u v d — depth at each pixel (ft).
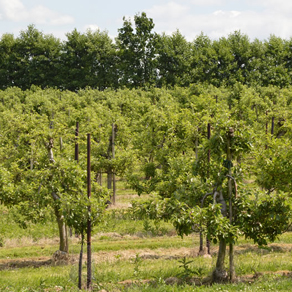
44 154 90.22
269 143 77.56
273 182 75.31
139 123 184.55
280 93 248.32
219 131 65.21
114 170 150.61
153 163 136.67
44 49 411.95
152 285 64.34
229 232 62.44
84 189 82.48
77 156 97.04
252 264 74.49
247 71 371.35
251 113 183.93
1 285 65.46
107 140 155.74
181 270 72.79
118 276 69.87
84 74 407.85
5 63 410.52
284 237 101.24
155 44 392.68
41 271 79.41
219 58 381.19
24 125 106.93
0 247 101.60
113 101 247.09
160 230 115.65
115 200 152.66
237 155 68.03
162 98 235.40
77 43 412.36
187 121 116.78
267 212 63.87
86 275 71.56
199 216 61.26
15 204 91.09
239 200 65.31
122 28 401.49
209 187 68.33
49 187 83.30
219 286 60.49
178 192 70.08
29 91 319.06
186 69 377.91
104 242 103.40
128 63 396.98
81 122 175.52
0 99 303.27
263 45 399.65
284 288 58.34
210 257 85.66
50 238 110.63
